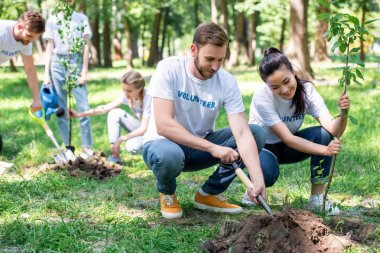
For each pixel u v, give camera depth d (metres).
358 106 10.46
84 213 4.20
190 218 4.16
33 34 5.71
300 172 5.71
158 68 3.95
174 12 39.47
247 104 11.75
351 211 4.38
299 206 4.44
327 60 27.83
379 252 3.30
